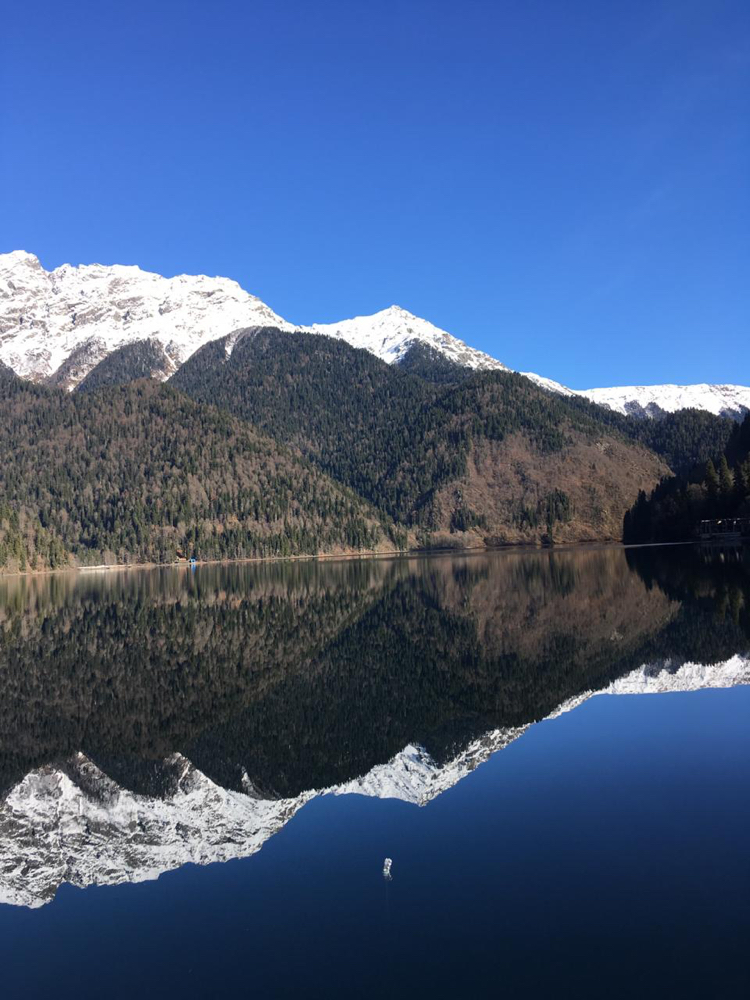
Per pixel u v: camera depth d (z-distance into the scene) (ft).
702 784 73.56
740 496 528.22
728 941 47.32
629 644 154.61
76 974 49.42
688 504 579.07
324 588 379.76
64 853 70.74
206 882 61.67
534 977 44.98
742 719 96.32
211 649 189.57
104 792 87.04
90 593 418.31
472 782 79.20
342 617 243.60
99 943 53.31
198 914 56.29
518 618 209.97
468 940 48.96
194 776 90.17
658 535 624.59
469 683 131.44
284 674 151.33
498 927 50.19
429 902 54.39
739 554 393.50
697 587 248.73
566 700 112.57
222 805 80.12
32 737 111.04
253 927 53.42
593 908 51.98
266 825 72.79
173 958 50.47
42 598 389.19
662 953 46.42
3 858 70.28
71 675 160.25
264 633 215.51
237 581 488.85
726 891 53.01
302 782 85.40
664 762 81.05
